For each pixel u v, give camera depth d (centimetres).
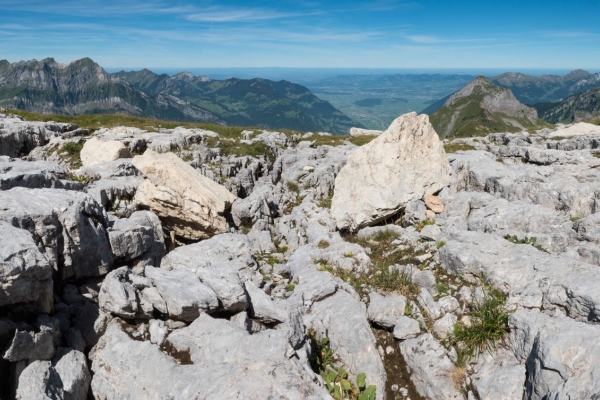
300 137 5925
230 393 877
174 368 1031
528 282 1406
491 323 1298
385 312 1419
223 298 1263
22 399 915
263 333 1114
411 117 2392
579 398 907
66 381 1026
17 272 980
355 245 1919
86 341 1201
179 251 1753
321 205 2800
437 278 1608
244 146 4516
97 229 1382
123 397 1032
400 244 1928
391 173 2286
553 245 1633
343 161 3488
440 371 1238
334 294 1547
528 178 2098
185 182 2275
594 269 1331
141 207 2186
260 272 1928
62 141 3841
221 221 2291
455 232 1784
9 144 3766
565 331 1086
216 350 1094
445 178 2377
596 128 5844
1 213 1138
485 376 1198
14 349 975
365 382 1245
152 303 1244
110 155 3259
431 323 1391
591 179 2223
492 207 1970
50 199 1319
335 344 1349
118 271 1284
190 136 4328
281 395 876
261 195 2712
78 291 1321
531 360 1121
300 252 2022
